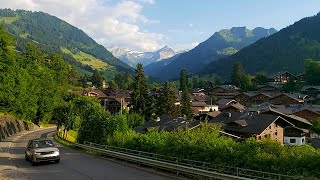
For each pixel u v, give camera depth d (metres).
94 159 28.09
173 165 19.38
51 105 89.38
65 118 60.31
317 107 86.81
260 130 49.94
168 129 54.03
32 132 74.62
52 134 68.19
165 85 94.31
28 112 70.44
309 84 158.75
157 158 22.23
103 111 39.91
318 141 49.97
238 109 87.06
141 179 18.45
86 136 38.22
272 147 17.20
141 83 95.69
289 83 152.50
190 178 18.55
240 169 16.75
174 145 21.59
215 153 18.61
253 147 17.64
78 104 62.50
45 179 18.86
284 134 59.91
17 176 19.88
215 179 17.44
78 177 19.30
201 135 21.55
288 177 14.71
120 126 36.72
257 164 16.27
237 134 52.59
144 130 60.62
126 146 28.06
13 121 70.31
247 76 181.00
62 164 24.83
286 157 15.63
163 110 92.62
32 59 99.81
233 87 162.12
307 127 67.94
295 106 91.69
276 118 52.53
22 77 60.84
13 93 56.88
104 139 35.66
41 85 87.81
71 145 41.78
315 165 14.40
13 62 49.28
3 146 40.59
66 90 113.75
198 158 19.47
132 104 95.56
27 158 26.27
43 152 24.25
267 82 182.12
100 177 19.19
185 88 99.62
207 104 130.25
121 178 18.80
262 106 95.88
